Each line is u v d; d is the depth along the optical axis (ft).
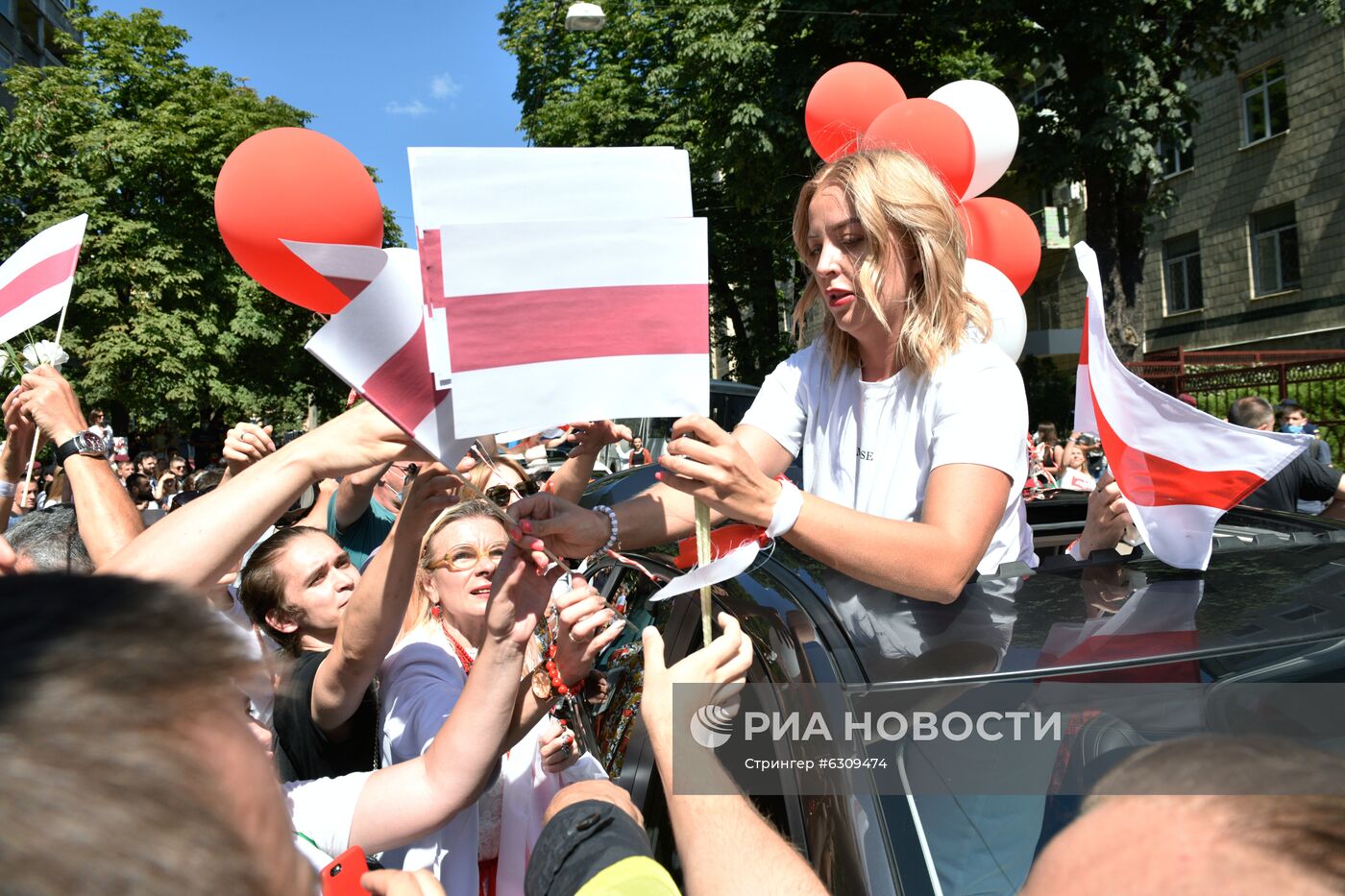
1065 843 1.90
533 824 5.83
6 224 61.57
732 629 4.06
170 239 60.23
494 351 4.12
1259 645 4.87
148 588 1.79
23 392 6.35
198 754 1.61
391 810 4.83
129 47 64.39
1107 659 4.75
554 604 5.74
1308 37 50.75
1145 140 36.81
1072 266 67.15
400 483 11.71
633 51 59.00
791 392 6.36
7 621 1.62
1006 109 9.31
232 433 8.29
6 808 1.37
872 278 5.20
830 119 9.54
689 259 4.34
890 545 4.49
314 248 3.94
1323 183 50.98
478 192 4.15
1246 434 5.77
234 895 1.53
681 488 4.39
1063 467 25.58
